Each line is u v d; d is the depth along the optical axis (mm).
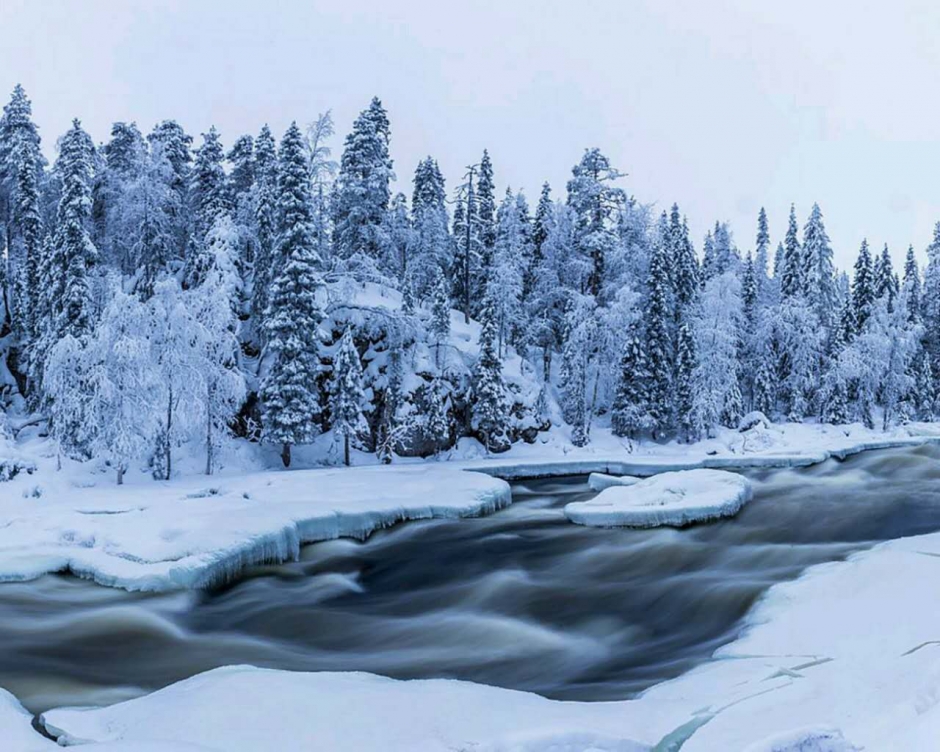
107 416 29141
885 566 13555
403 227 54000
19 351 44500
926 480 29625
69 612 15031
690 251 60156
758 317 63031
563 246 59156
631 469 37281
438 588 18109
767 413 59531
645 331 52125
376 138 50688
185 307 31844
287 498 24906
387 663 12945
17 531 19969
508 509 28016
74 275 37969
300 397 37062
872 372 58031
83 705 10641
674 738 6730
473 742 6414
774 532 21562
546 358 55594
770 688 8227
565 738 6398
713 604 14648
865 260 67312
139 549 17766
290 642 14359
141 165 44812
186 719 7246
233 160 55000
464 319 57594
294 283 37344
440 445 43438
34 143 47750
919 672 7062
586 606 15938
